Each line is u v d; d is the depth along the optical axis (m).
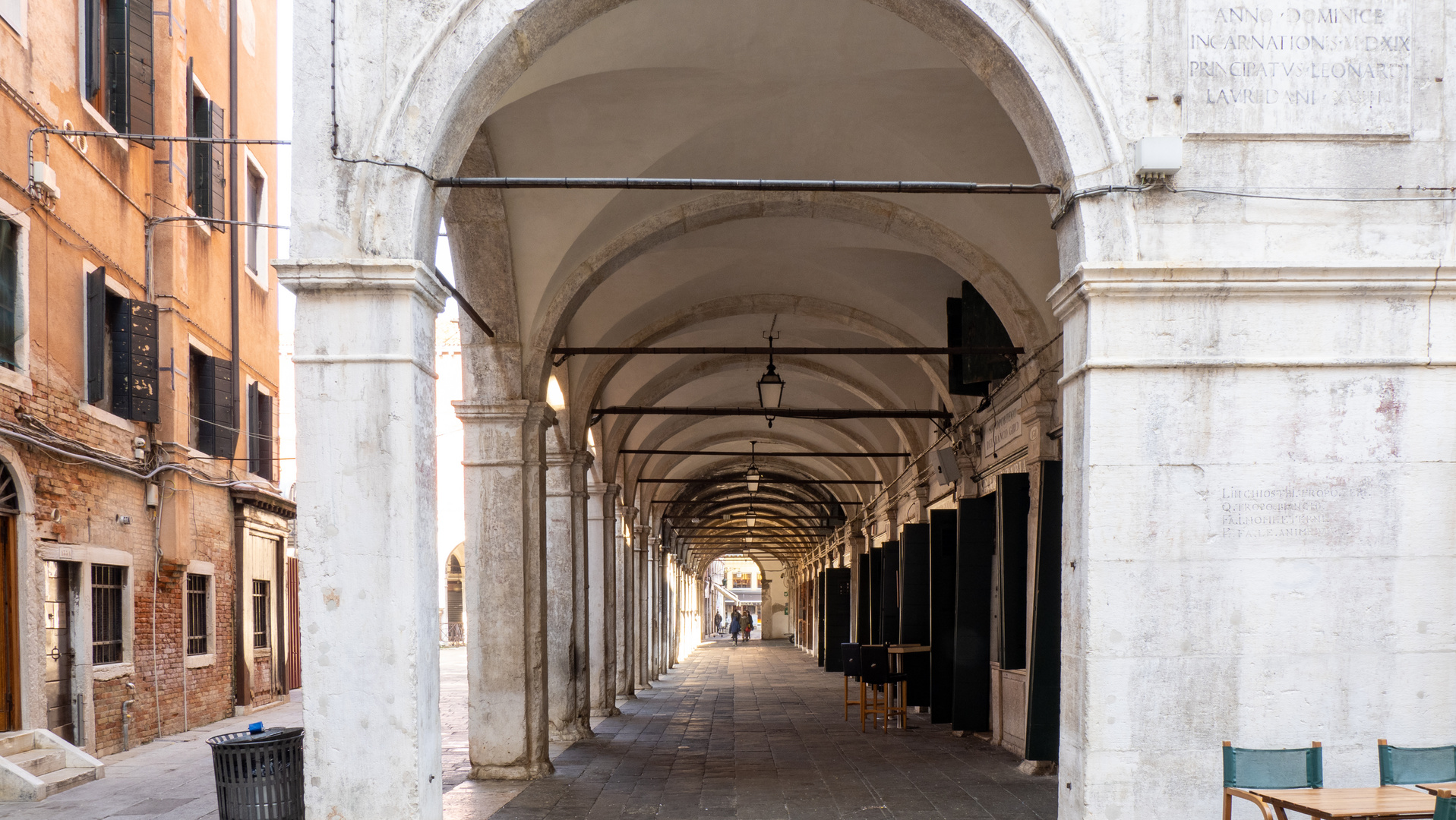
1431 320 6.35
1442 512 6.32
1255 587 6.25
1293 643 6.25
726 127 9.91
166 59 14.43
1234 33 6.45
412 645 6.07
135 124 13.57
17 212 10.59
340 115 6.25
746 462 31.77
